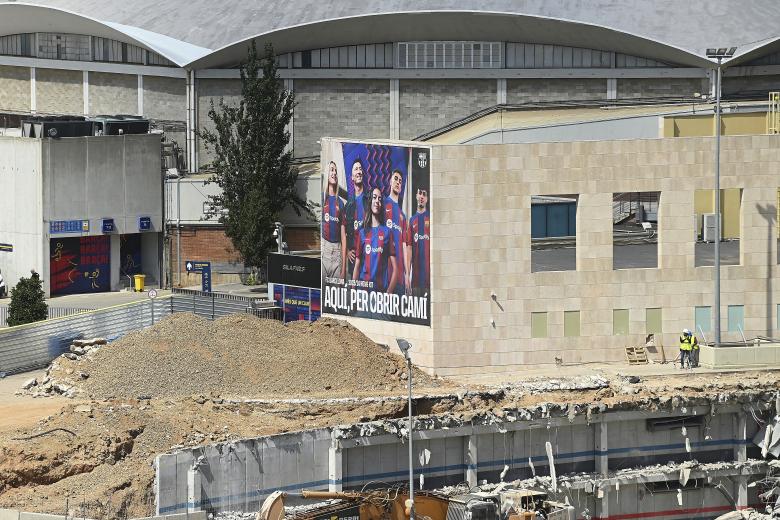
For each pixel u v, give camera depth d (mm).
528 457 97812
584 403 98438
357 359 100812
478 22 143750
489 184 102938
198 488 83688
